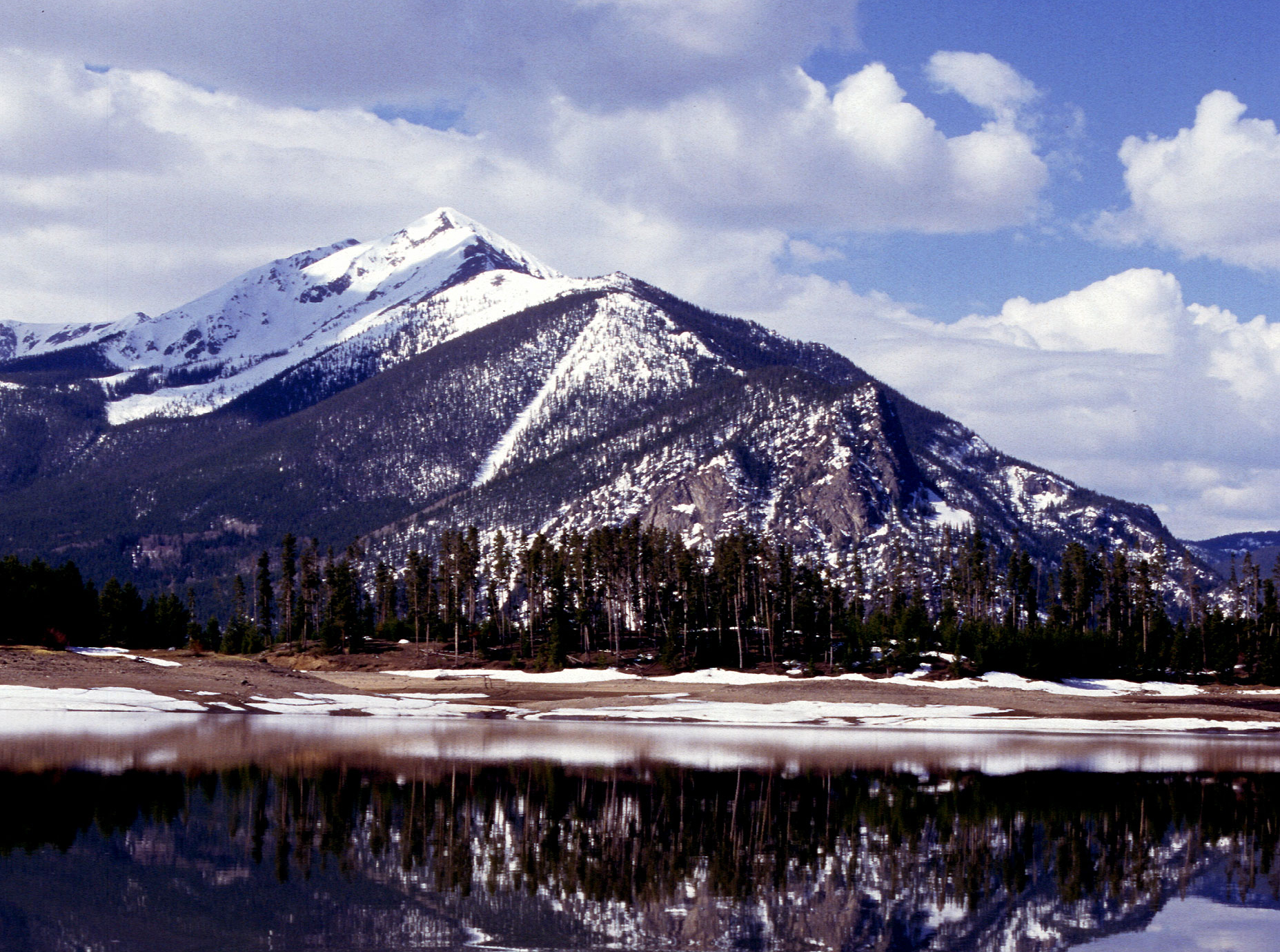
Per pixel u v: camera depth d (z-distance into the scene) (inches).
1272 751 3784.5
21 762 2544.3
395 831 1909.4
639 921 1400.1
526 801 2255.2
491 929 1342.3
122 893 1453.0
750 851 1841.8
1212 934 1411.2
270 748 3006.9
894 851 1879.9
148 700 4256.9
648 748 3302.2
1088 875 1744.6
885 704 5059.1
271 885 1520.7
